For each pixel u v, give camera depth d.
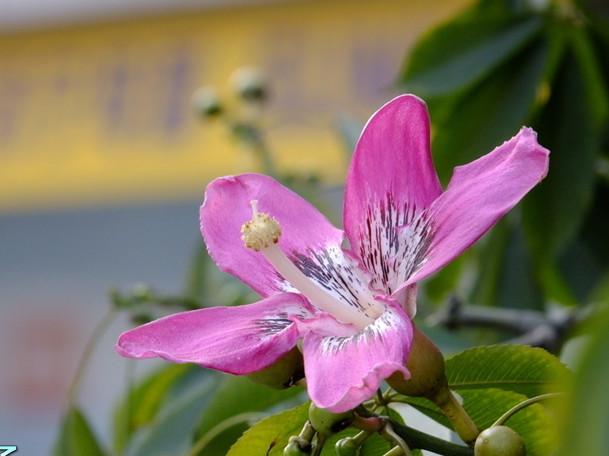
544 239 1.08
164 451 1.00
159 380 1.07
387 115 0.83
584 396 0.68
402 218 0.83
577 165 1.08
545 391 0.83
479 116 1.08
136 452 1.01
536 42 1.08
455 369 0.83
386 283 0.84
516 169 0.80
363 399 0.77
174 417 1.01
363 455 0.83
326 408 0.77
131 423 1.07
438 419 0.83
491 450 0.79
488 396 0.83
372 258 0.84
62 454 1.01
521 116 1.07
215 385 1.01
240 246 0.86
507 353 0.83
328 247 0.86
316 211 0.87
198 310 0.82
